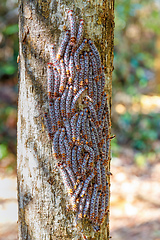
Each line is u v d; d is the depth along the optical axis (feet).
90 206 4.07
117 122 13.62
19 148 4.20
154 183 10.39
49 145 4.01
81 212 4.04
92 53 3.97
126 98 14.39
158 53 18.70
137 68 15.31
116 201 9.27
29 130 4.08
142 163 11.68
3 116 11.92
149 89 18.21
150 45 18.30
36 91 4.01
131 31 15.23
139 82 15.64
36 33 3.95
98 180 4.09
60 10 3.89
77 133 3.97
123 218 8.34
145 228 7.77
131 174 11.09
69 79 3.92
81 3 3.90
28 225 4.15
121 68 13.97
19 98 4.19
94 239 4.15
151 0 14.24
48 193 4.04
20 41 4.11
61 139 3.96
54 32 3.92
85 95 3.99
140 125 13.82
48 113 4.00
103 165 4.15
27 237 4.18
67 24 3.90
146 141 13.24
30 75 4.02
